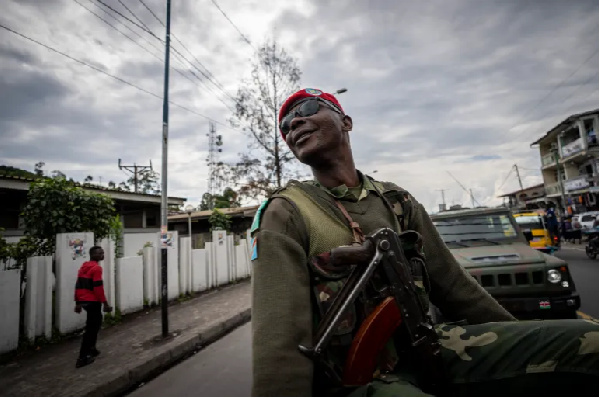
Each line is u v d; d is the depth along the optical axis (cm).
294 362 59
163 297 517
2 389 350
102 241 622
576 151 2389
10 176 852
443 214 495
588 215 1606
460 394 90
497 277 337
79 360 404
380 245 75
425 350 78
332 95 101
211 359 436
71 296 543
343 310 68
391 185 104
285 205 76
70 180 640
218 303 747
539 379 87
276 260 67
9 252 530
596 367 84
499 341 90
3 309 450
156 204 1473
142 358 419
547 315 328
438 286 102
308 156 90
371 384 67
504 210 476
